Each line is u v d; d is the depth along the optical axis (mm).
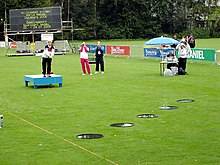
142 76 23969
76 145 10297
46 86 20750
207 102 15430
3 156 9586
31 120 13211
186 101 15672
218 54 37000
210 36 85438
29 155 9617
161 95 17172
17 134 11508
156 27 86000
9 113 14406
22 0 72938
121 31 84938
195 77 22812
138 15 86000
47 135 11312
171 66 24281
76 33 82188
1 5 72000
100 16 86000
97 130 11711
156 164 8789
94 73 26203
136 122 12547
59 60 37531
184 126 11922
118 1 85125
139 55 39250
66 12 83250
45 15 48688
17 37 69750
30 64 34156
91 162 9031
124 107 14852
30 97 17594
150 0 86312
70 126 12266
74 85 20891
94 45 43969
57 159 9281
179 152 9547
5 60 39125
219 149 9711
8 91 19422
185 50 24109
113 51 41438
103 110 14422
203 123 12234
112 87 19828
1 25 73125
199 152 9516
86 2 83438
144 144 10234
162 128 11758
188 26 87938
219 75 23500
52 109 14883
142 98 16562
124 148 9953
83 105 15445
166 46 32906
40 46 47125
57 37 78000
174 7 86938
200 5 86562
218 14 85188
